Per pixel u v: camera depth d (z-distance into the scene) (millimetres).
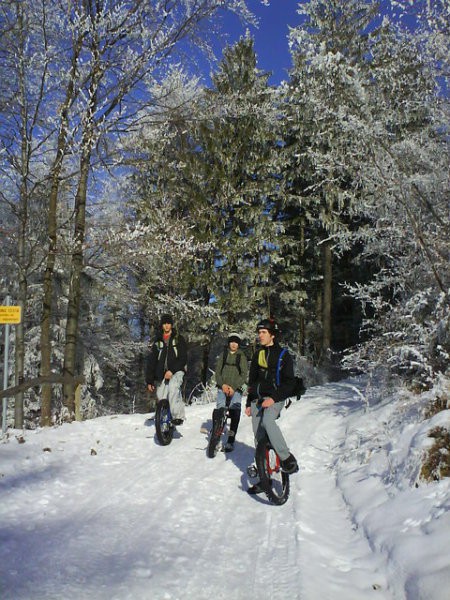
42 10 9695
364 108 6426
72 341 11375
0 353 17875
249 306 17359
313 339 22891
